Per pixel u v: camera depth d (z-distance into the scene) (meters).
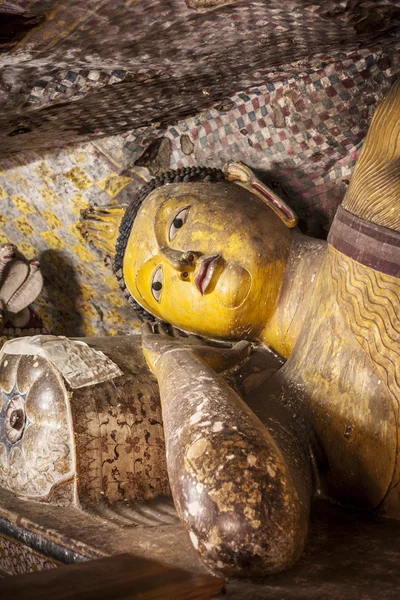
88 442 3.39
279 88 3.82
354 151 3.90
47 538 3.11
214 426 2.69
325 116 3.79
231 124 4.15
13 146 4.46
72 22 2.59
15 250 4.73
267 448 2.63
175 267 3.59
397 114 3.27
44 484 3.43
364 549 2.78
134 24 2.70
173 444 2.75
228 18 2.76
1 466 3.70
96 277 5.09
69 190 4.81
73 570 2.43
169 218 3.75
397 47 3.39
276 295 3.67
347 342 3.16
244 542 2.46
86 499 3.36
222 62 3.35
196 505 2.54
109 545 2.93
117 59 3.08
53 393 3.44
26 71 3.08
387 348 3.00
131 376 3.62
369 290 3.08
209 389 2.93
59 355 3.54
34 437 3.48
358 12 2.79
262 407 3.29
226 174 4.00
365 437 3.06
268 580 2.52
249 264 3.59
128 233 3.95
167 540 2.96
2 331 4.94
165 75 3.42
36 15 2.51
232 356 3.62
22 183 5.00
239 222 3.64
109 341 3.86
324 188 4.11
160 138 4.49
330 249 3.35
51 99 3.46
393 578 2.51
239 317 3.64
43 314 5.61
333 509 3.24
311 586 2.46
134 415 3.52
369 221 3.11
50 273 5.35
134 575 2.38
